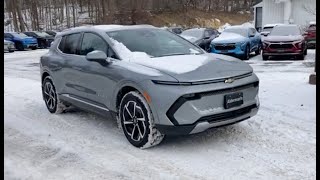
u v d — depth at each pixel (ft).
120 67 16.67
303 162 14.52
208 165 14.35
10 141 17.67
